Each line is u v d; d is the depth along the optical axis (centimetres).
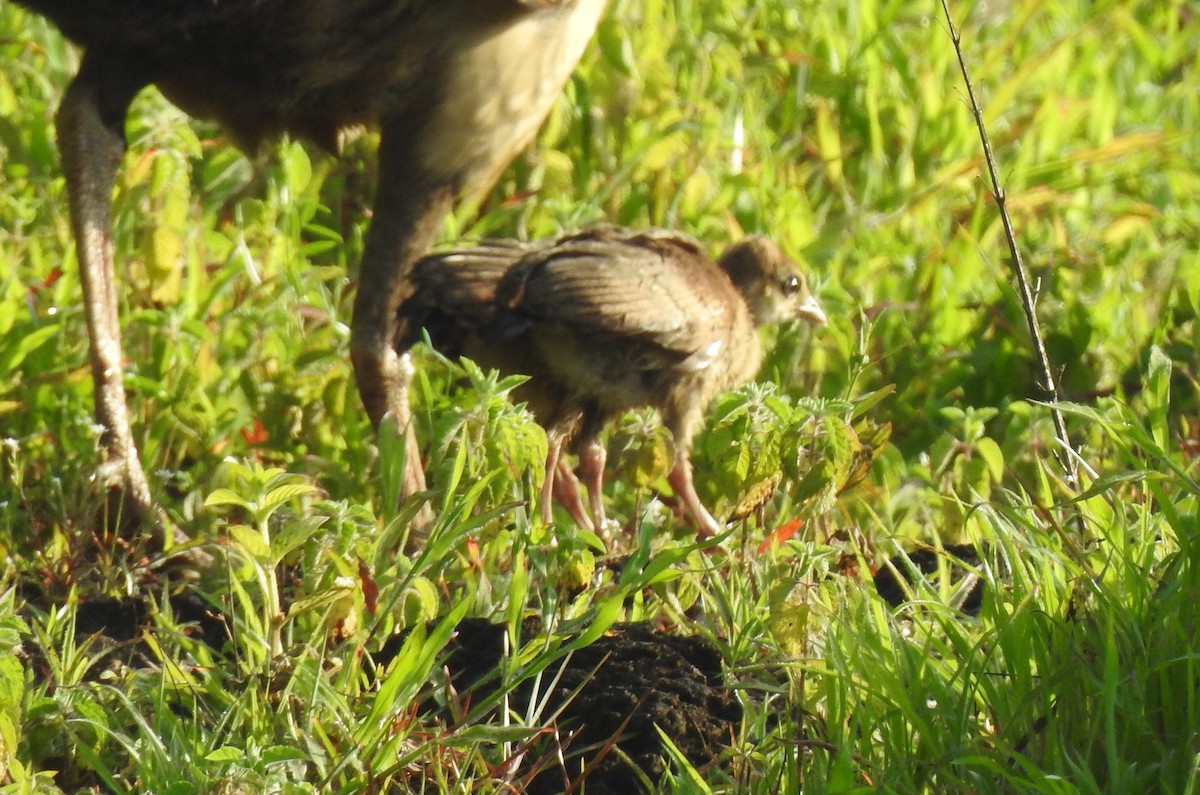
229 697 678
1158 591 646
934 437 1082
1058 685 620
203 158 1281
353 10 898
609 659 741
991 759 584
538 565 775
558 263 926
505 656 704
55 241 1173
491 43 938
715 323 982
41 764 659
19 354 1012
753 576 791
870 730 625
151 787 619
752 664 718
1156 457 686
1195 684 609
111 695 700
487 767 660
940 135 1438
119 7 887
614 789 682
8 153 1248
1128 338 1186
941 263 1245
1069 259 1273
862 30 1549
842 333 1134
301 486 724
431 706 729
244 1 878
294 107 944
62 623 773
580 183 1313
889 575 858
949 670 658
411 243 958
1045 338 1163
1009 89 1470
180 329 1048
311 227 1216
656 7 1422
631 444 952
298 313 1109
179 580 877
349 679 696
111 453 917
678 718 703
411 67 932
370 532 786
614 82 1330
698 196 1284
